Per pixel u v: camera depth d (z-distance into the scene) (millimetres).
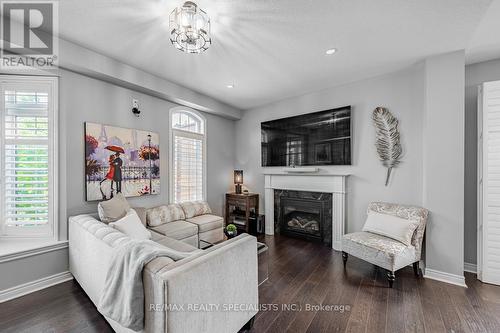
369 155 3398
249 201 4496
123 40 2359
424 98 2777
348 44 2428
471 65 2906
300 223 4184
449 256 2543
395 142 3141
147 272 1233
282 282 2529
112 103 3020
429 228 2658
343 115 3566
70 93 2629
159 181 3629
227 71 3119
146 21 2047
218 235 3779
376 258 2520
